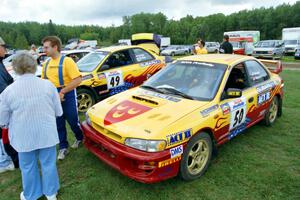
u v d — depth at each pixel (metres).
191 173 3.44
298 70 14.20
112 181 3.48
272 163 3.94
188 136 3.25
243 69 4.46
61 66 3.80
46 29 95.44
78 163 3.93
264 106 4.88
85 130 3.72
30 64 2.73
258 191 3.30
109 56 6.64
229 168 3.79
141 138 3.04
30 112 2.75
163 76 4.44
